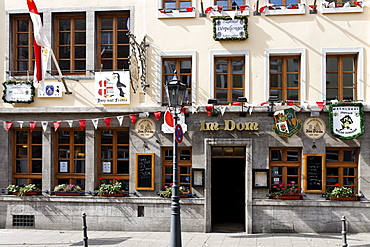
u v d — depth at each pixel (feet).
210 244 34.60
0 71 41.96
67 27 42.39
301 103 38.88
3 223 41.47
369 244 33.60
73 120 40.22
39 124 41.50
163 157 40.86
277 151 39.78
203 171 39.40
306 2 39.06
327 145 38.45
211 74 39.78
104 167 41.73
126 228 40.27
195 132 39.73
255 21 39.52
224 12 39.65
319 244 33.94
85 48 42.09
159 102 40.27
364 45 38.37
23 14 42.22
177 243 29.45
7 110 41.06
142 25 40.81
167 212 39.88
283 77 39.83
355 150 39.04
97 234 38.86
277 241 35.24
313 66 38.83
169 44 40.32
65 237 37.65
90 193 40.75
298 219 38.50
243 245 34.14
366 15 38.45
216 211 45.65
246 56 39.47
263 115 39.01
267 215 38.83
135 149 40.47
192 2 40.29
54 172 41.96
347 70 39.45
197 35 40.09
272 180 39.73
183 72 40.96
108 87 40.52
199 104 39.88
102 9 41.04
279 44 39.22
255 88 39.37
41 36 37.06
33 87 41.34
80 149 41.98
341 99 39.11
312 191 38.32
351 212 37.99
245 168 39.68
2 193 41.68
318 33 38.86
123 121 40.60
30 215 41.27
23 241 36.22
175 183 29.91
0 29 41.98
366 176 37.99
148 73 40.47
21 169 42.57
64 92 41.32
